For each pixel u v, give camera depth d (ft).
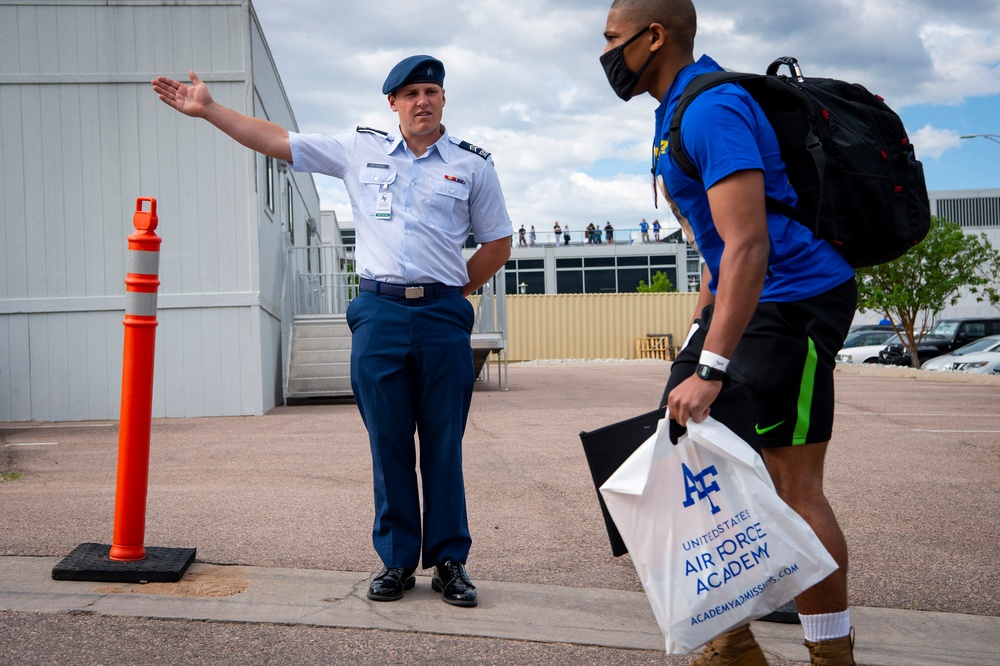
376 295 10.45
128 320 10.69
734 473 6.77
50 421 32.73
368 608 9.80
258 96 35.29
